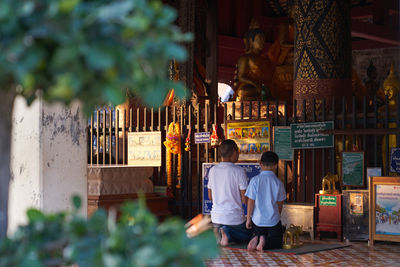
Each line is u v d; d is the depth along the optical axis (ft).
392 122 28.50
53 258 6.31
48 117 15.08
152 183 32.94
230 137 32.73
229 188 25.71
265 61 54.34
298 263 21.08
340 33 35.06
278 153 31.37
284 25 56.75
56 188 15.21
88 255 5.95
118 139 37.22
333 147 29.71
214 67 43.39
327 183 28.19
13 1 5.25
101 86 5.54
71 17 5.26
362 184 28.27
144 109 35.58
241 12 83.05
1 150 6.41
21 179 15.30
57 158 15.24
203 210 32.22
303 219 28.19
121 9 5.26
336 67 34.81
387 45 87.30
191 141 35.70
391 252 23.89
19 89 6.64
